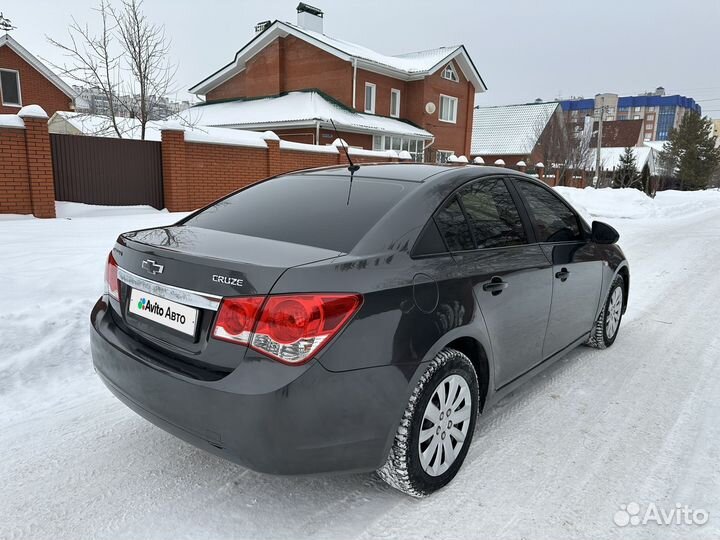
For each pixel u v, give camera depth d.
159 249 2.35
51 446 2.83
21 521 2.24
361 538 2.20
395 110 27.73
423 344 2.27
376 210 2.56
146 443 2.90
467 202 2.87
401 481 2.35
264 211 2.85
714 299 6.43
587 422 3.24
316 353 1.97
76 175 10.48
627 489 2.57
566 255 3.52
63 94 24.52
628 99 121.94
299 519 2.31
